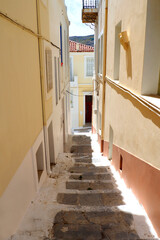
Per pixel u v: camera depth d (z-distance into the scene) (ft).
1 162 8.13
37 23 15.11
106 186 16.57
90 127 60.90
